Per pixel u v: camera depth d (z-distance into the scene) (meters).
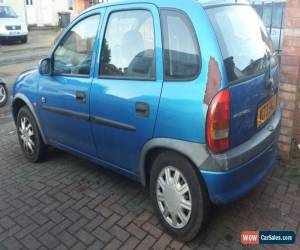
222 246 3.05
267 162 3.27
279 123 3.51
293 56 4.05
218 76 2.68
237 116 2.81
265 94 3.22
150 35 3.10
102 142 3.62
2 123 6.55
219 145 2.71
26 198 3.90
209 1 2.96
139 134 3.17
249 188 3.01
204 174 2.77
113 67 3.42
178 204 3.03
